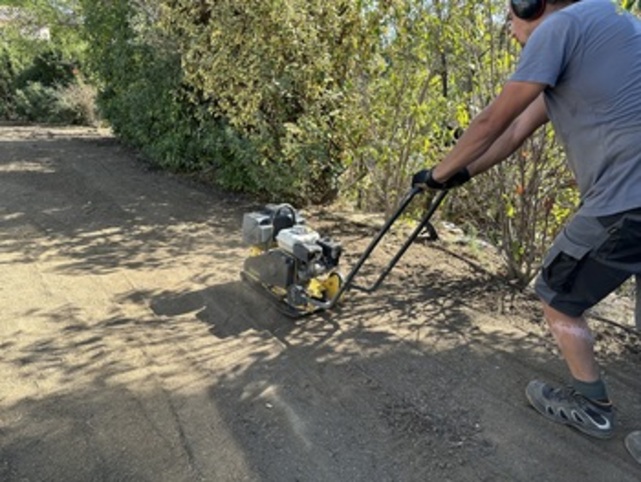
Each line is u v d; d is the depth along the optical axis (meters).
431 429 2.37
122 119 9.78
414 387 2.67
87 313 3.36
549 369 2.84
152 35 7.33
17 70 16.78
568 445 2.29
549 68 1.90
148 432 2.29
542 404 2.46
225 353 2.94
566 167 3.53
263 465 2.13
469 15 3.88
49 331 3.11
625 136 1.86
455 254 4.54
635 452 2.22
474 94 3.97
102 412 2.41
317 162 5.60
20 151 9.28
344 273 4.06
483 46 3.84
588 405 2.31
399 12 4.44
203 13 5.93
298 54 5.17
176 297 3.63
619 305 3.61
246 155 5.81
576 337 2.20
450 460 2.19
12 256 4.27
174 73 7.26
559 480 2.10
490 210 4.07
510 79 1.99
